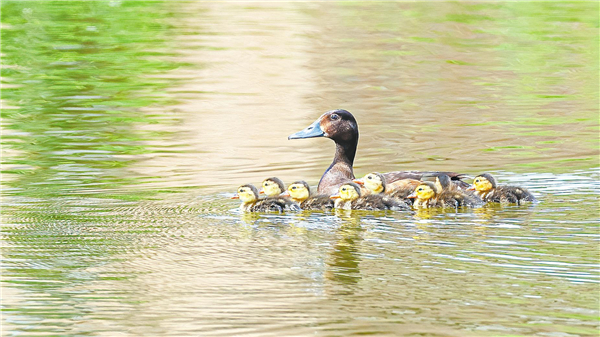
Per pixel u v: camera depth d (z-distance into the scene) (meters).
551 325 8.88
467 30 34.75
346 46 32.06
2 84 26.47
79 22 35.88
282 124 22.12
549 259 10.78
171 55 30.58
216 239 12.19
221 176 17.08
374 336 8.75
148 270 10.88
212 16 37.59
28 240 12.29
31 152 19.27
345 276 10.42
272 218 13.41
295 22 36.34
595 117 22.61
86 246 11.95
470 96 25.28
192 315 9.38
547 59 30.28
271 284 10.23
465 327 8.91
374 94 25.55
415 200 14.02
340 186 14.16
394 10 38.81
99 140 20.48
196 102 24.62
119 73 28.09
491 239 11.70
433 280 10.16
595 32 34.53
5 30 34.03
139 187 16.03
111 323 9.20
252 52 31.03
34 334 8.98
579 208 13.40
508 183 15.45
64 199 15.02
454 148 19.41
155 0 41.00
